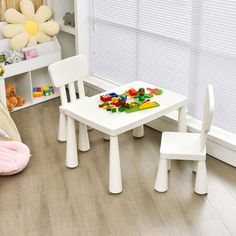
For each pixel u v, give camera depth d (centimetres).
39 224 243
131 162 298
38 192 269
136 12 338
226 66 282
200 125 308
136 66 353
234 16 269
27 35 379
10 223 244
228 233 234
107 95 291
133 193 267
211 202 258
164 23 319
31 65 372
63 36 416
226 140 288
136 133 326
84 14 379
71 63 314
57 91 403
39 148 317
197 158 258
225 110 292
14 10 372
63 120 320
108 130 256
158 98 291
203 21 288
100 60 388
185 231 236
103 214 249
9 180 280
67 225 242
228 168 289
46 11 387
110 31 368
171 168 290
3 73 340
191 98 313
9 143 294
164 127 330
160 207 254
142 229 238
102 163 298
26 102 384
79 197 264
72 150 290
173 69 322
